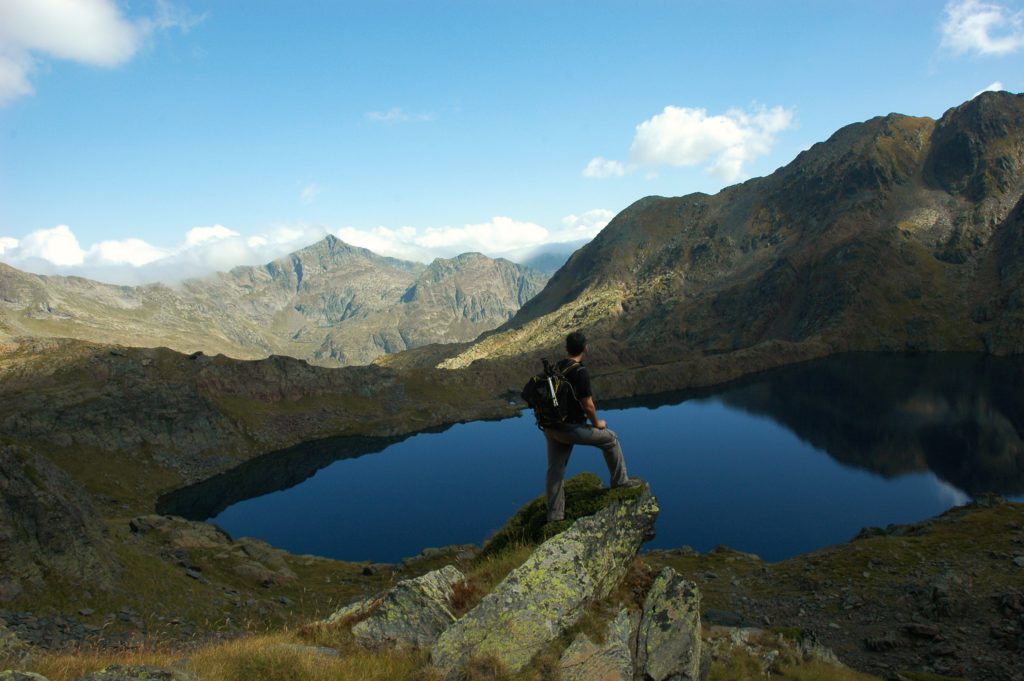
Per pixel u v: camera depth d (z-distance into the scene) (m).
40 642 27.73
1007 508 51.09
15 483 36.97
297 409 193.38
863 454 145.00
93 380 164.25
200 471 148.75
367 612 10.28
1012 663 27.69
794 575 44.31
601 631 8.40
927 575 38.97
